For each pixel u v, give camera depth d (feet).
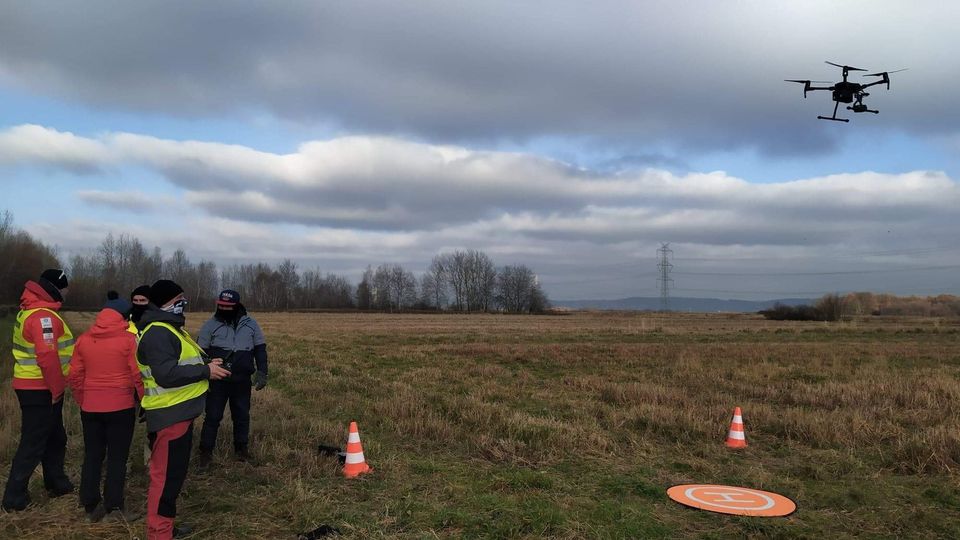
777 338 109.91
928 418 31.78
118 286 282.15
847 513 18.60
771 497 20.02
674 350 76.79
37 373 17.83
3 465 22.18
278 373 50.52
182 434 15.21
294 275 391.24
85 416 16.87
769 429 29.96
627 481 21.21
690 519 17.94
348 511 17.78
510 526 16.67
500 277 397.39
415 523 16.98
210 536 15.98
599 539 16.12
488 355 69.92
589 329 137.39
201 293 338.13
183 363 15.26
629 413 32.48
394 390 40.60
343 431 28.48
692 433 28.66
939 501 19.67
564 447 25.67
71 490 19.33
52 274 18.31
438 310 400.67
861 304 298.56
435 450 25.68
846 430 28.50
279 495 19.07
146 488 20.03
